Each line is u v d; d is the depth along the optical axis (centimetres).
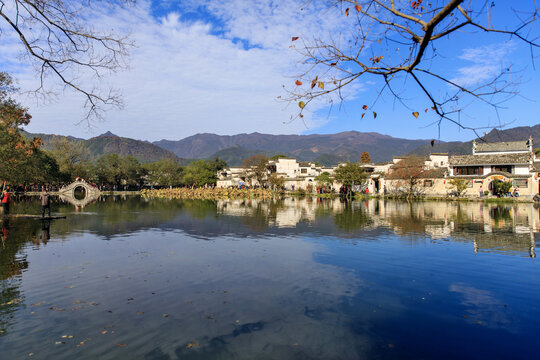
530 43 351
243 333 639
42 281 944
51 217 2516
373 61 441
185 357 553
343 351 576
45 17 731
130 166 10600
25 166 3897
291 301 803
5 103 3066
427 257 1234
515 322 689
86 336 622
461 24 366
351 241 1555
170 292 860
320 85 432
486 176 4972
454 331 652
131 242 1546
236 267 1101
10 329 648
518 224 2125
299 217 2595
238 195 6494
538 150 6600
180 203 4600
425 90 419
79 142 8850
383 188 6253
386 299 816
